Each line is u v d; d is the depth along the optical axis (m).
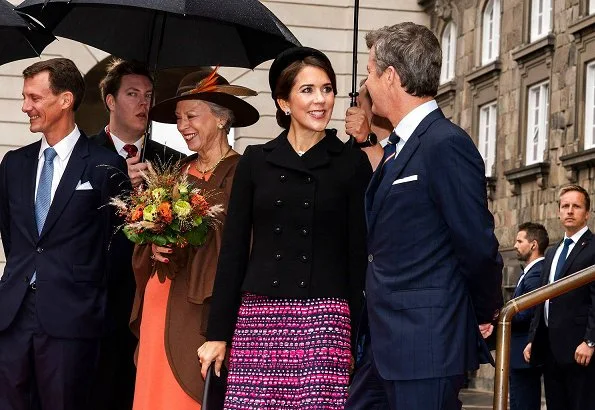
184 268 6.46
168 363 6.41
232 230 5.66
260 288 5.49
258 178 5.63
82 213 6.75
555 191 25.45
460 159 4.93
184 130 6.60
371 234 5.20
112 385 7.18
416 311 4.96
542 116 26.75
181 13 6.75
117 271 6.94
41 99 6.73
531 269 12.77
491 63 28.64
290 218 5.53
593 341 9.89
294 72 5.60
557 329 10.25
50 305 6.65
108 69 8.06
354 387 5.43
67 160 6.84
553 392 10.65
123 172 6.89
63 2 7.07
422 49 5.14
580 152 24.03
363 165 5.64
